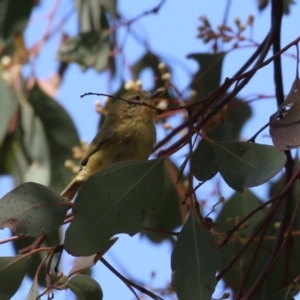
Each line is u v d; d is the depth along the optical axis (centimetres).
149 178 692
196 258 662
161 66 1064
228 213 1048
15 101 1217
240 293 723
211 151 753
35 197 713
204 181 695
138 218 684
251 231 1002
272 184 1084
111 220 680
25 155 1223
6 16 1214
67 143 1224
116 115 1041
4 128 1159
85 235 676
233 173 659
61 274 721
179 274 661
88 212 679
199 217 692
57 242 1071
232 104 1016
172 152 698
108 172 688
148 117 1043
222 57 1112
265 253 938
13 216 704
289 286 734
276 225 898
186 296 655
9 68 1215
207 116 812
